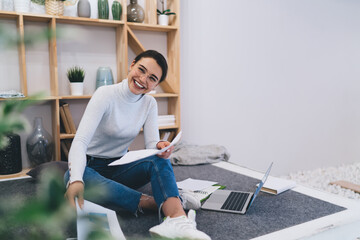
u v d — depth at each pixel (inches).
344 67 172.9
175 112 121.0
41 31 9.7
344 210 65.6
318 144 168.1
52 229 10.4
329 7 162.9
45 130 99.4
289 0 149.3
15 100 10.6
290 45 152.3
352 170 167.9
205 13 129.4
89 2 106.8
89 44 109.9
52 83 101.7
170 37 121.7
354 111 179.9
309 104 162.2
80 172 55.8
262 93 146.9
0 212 9.7
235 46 137.6
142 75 66.5
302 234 54.5
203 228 56.9
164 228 50.3
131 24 107.3
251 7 139.7
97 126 65.3
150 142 74.4
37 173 86.2
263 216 62.4
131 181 69.3
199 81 131.0
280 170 156.5
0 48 9.4
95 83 111.7
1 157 92.7
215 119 136.6
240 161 144.4
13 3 94.8
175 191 57.5
